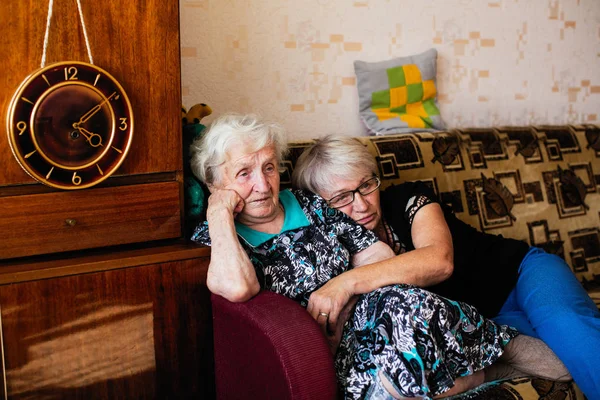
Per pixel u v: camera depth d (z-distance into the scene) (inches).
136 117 60.6
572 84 118.0
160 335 62.3
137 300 60.4
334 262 68.1
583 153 101.8
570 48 116.4
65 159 56.7
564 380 67.1
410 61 98.9
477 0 105.6
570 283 73.5
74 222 58.6
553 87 116.0
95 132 57.9
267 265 65.5
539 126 101.2
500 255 78.9
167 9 60.7
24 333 55.4
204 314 64.6
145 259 60.1
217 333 63.2
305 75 93.2
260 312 56.7
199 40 84.8
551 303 70.6
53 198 57.3
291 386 52.5
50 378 57.1
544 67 114.3
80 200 58.7
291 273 66.0
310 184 73.5
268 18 89.2
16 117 54.0
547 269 75.4
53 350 56.9
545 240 95.0
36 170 55.7
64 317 56.9
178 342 63.5
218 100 87.4
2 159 54.8
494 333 64.6
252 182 64.6
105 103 57.9
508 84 111.2
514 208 93.4
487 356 63.6
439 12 102.4
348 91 96.9
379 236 75.7
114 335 59.7
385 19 98.0
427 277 66.9
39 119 55.0
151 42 60.3
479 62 107.6
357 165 71.8
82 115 56.9
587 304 70.7
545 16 112.8
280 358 53.2
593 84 120.4
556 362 67.5
